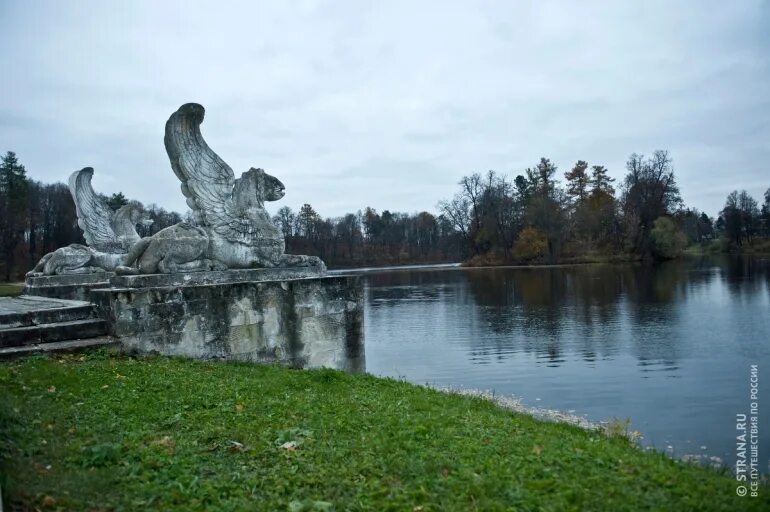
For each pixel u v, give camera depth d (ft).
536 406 52.60
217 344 37.78
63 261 56.03
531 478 18.08
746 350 75.15
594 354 75.77
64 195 227.20
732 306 114.32
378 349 84.23
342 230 401.49
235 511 15.70
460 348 83.25
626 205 276.82
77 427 21.17
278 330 40.55
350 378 36.94
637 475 18.79
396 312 128.67
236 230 41.57
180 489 16.74
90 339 34.35
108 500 16.06
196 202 40.75
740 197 297.94
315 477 17.87
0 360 30.25
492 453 20.80
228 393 27.78
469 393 56.90
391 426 23.99
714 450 39.52
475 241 324.80
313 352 42.27
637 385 59.57
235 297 38.65
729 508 16.49
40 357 30.60
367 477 18.13
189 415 23.80
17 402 22.79
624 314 110.93
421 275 267.39
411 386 38.17
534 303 136.46
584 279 197.57
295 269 43.65
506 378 64.08
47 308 35.73
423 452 20.38
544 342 85.40
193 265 39.09
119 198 191.01
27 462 17.56
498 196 318.24
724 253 287.07
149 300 35.37
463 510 15.76
